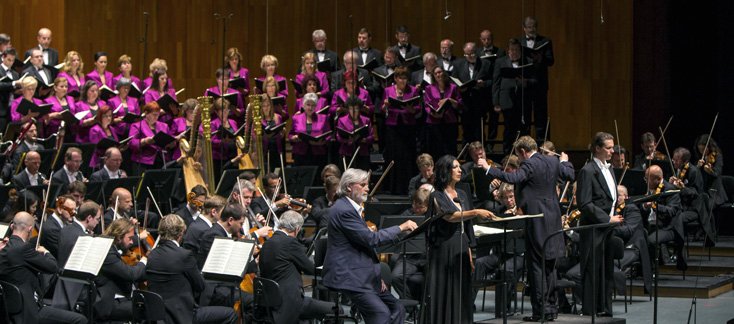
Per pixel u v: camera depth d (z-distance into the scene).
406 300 11.75
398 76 19.27
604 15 23.97
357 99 18.89
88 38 25.72
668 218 16.09
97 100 19.56
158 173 16.42
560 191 16.47
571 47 24.22
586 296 12.45
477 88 19.86
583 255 12.45
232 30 25.62
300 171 17.33
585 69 24.14
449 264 11.23
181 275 11.45
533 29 20.30
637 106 22.64
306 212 15.98
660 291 15.52
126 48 25.72
